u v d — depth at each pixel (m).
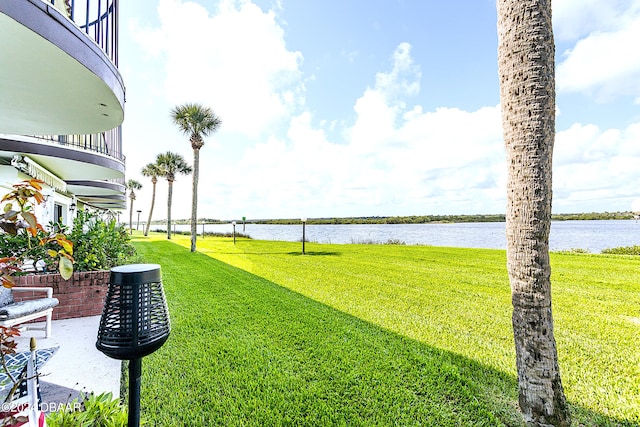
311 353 3.50
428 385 2.86
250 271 9.34
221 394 2.65
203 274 8.65
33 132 4.55
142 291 1.29
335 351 3.56
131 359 1.30
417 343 3.87
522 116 2.12
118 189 14.05
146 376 2.91
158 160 28.97
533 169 2.09
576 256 12.95
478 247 19.67
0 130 4.46
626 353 3.66
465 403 2.58
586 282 7.66
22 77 2.91
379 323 4.63
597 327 4.54
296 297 6.09
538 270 2.11
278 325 4.41
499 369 3.21
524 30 2.09
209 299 5.82
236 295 6.17
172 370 3.04
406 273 9.06
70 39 2.52
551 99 2.09
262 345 3.68
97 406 1.88
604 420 2.39
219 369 3.08
